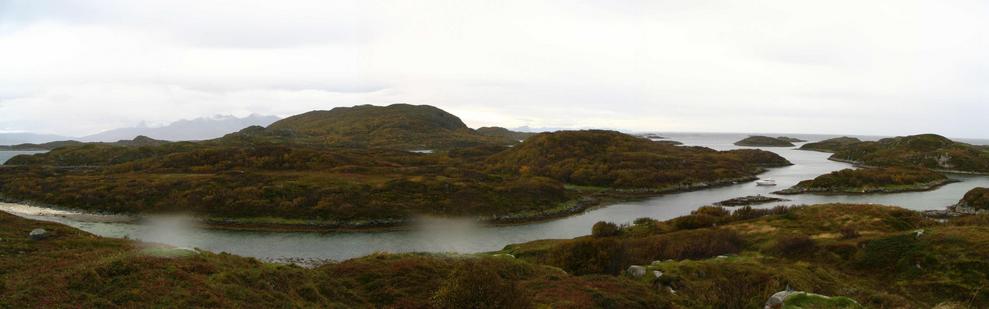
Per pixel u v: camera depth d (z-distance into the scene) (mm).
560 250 43719
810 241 52281
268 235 79125
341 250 69812
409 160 180500
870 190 139250
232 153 151250
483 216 96125
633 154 189625
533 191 114875
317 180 113500
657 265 38906
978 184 159250
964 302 35844
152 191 100438
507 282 25078
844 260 47312
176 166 142500
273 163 144625
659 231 70500
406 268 33750
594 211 108562
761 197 126188
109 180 111812
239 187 103500
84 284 22328
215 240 75062
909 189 143625
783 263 45031
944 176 169000
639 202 122188
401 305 27359
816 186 142375
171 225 84562
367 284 30844
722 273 36031
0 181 117875
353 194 100500
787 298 25953
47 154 184000
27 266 27844
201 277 25219
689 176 160500
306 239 76812
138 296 21438
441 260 37500
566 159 182500
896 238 48000
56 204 98000
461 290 23234
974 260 40469
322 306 25625
